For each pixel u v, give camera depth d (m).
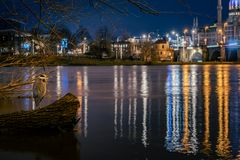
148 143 11.59
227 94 27.19
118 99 23.81
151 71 69.12
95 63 97.81
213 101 22.75
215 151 10.61
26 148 10.95
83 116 16.67
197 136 12.56
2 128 12.59
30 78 8.27
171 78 47.56
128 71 68.56
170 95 26.48
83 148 10.98
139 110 18.66
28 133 12.62
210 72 65.62
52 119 12.89
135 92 28.66
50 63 7.75
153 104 21.23
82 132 13.05
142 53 111.75
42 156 10.27
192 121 15.48
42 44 6.70
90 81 41.50
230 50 176.12
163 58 164.25
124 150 10.76
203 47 177.88
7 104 19.47
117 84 37.12
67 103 13.30
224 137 12.35
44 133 12.64
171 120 15.72
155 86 34.78
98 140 11.92
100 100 23.22
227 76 52.69
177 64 128.75
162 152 10.55
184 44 177.75
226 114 17.34
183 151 10.63
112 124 14.68
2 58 7.79
